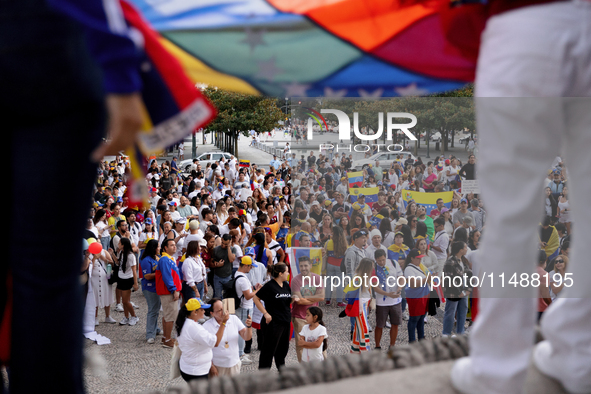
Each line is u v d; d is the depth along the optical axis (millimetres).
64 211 837
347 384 1167
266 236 9883
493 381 1007
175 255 10172
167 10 1199
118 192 15266
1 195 891
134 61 759
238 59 1245
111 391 6840
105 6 742
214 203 17359
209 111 979
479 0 1092
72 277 892
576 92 958
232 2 1211
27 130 809
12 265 861
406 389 1144
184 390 1198
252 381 1207
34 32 750
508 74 911
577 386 1199
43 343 876
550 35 898
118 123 773
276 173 21703
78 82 781
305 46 1251
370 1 1203
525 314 986
